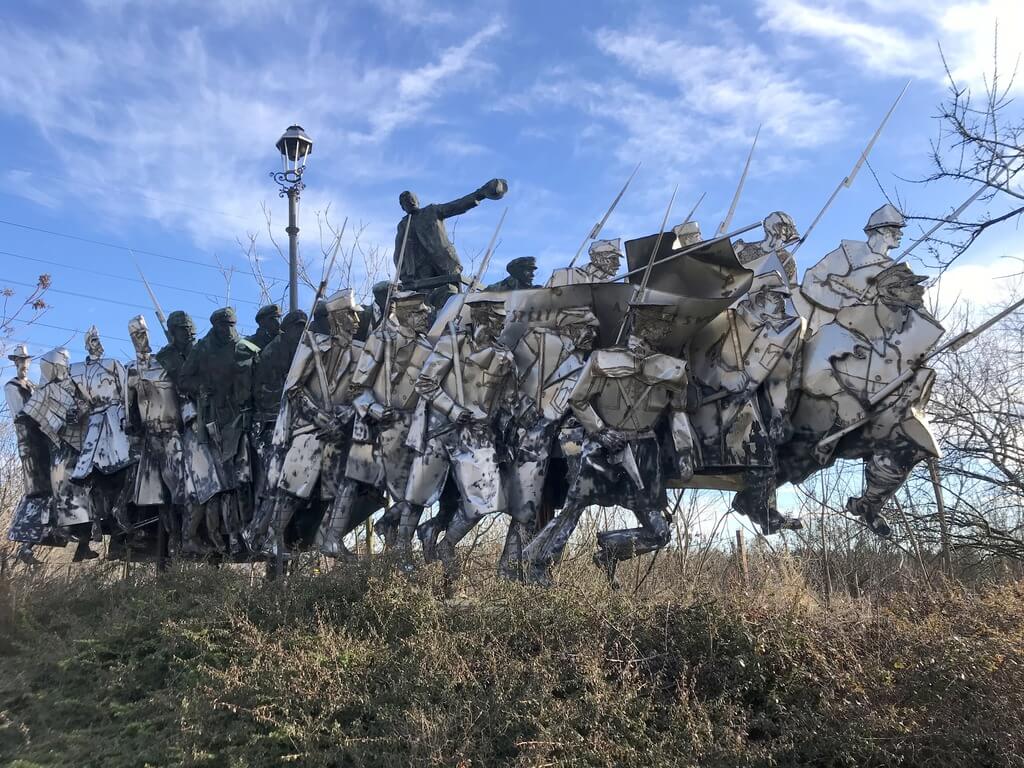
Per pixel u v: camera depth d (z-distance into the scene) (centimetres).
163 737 912
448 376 1258
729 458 1205
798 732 839
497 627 1001
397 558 1145
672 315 1156
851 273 1241
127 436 1617
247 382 1512
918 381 1185
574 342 1266
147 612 1155
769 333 1201
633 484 1163
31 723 976
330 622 1051
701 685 916
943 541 1548
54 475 1681
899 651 914
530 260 1423
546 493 1334
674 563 1617
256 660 968
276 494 1395
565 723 834
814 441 1224
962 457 1780
